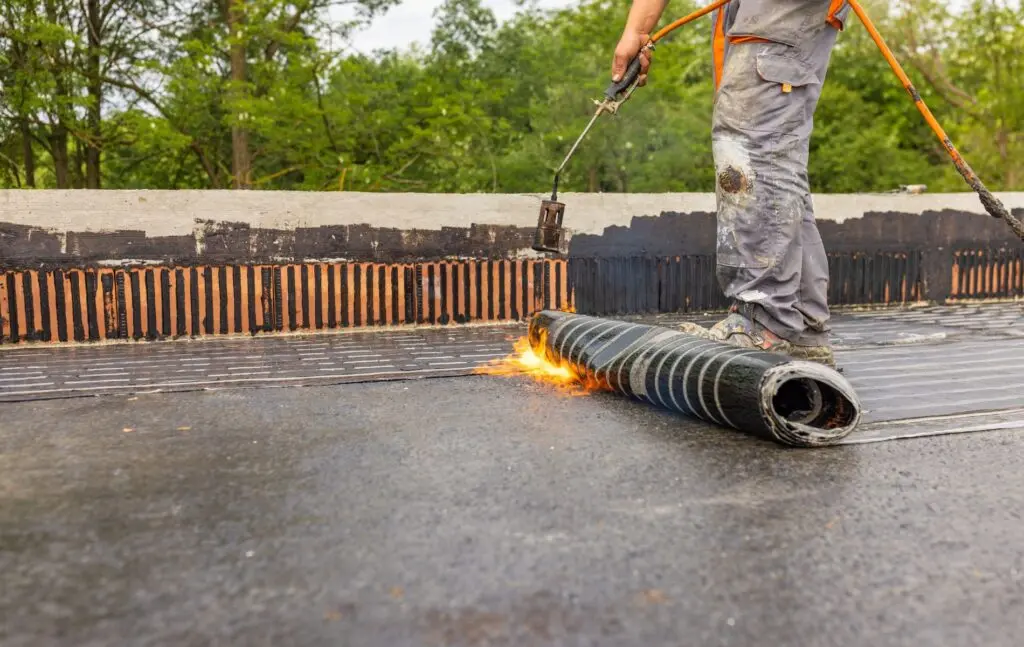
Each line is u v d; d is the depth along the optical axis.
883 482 1.91
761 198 3.24
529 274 5.42
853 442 2.27
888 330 4.74
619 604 1.28
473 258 5.29
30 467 2.03
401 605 1.27
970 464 2.06
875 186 20.05
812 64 3.27
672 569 1.42
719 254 3.36
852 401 2.22
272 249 4.88
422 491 1.83
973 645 1.17
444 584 1.35
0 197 4.44
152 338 4.68
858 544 1.53
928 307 6.25
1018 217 6.64
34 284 4.49
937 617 1.25
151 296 4.68
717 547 1.51
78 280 4.56
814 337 3.38
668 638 1.18
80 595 1.31
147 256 4.67
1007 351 3.92
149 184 16.95
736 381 2.27
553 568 1.42
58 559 1.45
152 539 1.54
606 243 5.59
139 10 14.33
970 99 19.38
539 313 3.73
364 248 5.07
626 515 1.68
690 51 15.76
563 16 16.69
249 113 12.02
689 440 2.29
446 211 5.22
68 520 1.65
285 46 13.62
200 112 13.53
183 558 1.45
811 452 2.17
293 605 1.27
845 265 6.18
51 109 12.71
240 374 3.42
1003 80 18.31
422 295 5.19
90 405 2.81
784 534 1.58
